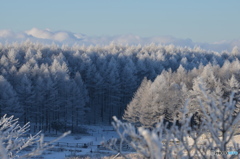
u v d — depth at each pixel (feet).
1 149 10.25
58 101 215.72
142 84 186.19
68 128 211.82
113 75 265.34
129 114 165.17
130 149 94.43
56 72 235.40
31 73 234.99
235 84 156.15
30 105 207.41
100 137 195.52
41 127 214.28
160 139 9.80
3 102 180.55
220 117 11.02
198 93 132.36
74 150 134.62
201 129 11.56
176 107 146.30
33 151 14.23
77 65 301.43
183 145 11.32
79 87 238.68
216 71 211.61
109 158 72.74
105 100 280.31
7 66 247.09
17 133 17.76
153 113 151.02
